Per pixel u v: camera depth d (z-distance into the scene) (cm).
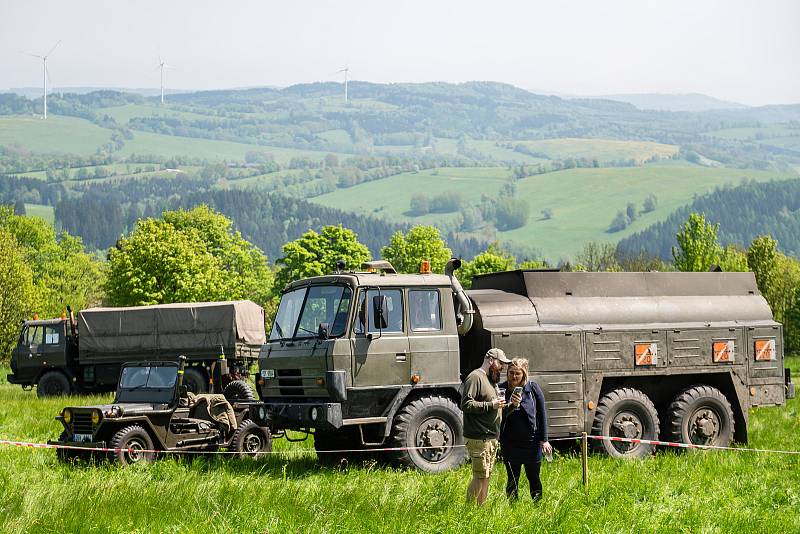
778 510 1195
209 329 3403
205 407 1728
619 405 1738
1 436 2117
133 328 3494
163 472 1454
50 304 9688
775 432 2017
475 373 1177
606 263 8731
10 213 11369
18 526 1004
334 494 1170
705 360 1841
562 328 1722
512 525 1007
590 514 1086
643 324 1806
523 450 1177
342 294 1573
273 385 1641
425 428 1557
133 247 6750
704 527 1062
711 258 6469
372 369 1548
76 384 3625
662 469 1523
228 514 1065
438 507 1094
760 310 1925
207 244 9150
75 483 1270
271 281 10250
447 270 1670
